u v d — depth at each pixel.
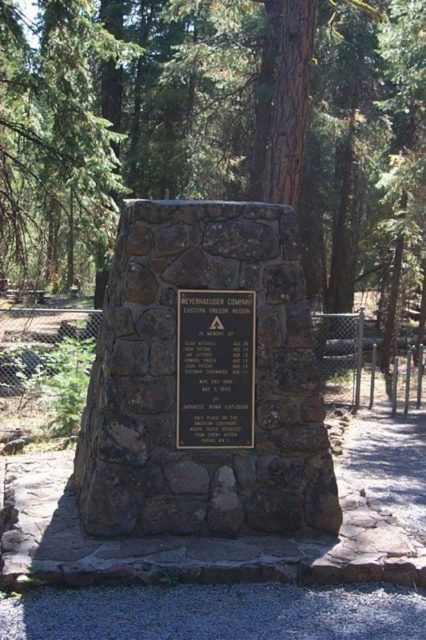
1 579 4.83
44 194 12.76
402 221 16.91
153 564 4.98
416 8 14.00
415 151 17.02
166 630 4.38
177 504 5.48
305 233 19.58
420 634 4.40
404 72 14.97
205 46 17.00
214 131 18.98
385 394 16.84
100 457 5.41
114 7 21.97
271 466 5.58
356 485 6.93
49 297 31.95
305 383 5.62
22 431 10.03
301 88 11.02
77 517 5.76
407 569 5.07
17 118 12.64
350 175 22.23
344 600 4.82
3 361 12.27
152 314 5.46
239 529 5.52
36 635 4.29
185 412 5.50
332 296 23.50
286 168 11.11
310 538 5.53
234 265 5.56
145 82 23.03
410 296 23.83
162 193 21.94
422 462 9.59
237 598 4.79
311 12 10.91
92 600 4.71
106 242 12.98
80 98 12.90
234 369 5.55
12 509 5.95
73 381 9.86
